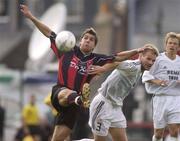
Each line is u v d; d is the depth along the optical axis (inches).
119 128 1411.2
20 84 3673.7
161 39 4365.2
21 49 5098.4
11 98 3715.6
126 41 4394.7
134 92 3004.4
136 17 4672.7
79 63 1331.2
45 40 4318.4
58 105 1332.4
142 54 1360.7
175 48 1438.2
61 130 1352.1
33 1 5221.5
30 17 1363.2
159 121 1457.9
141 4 4739.2
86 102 1288.1
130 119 2817.4
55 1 5231.3
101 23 4768.7
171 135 1456.7
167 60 1444.4
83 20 5182.1
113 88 1384.1
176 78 1446.9
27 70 4308.6
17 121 3432.6
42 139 2773.1
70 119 1350.9
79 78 1330.0
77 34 5128.0
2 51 5187.0
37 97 3769.7
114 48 4448.8
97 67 1325.0
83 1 5211.6
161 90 1449.3
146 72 1424.7
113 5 4771.2
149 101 2950.3
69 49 1310.3
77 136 2299.5
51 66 4264.3
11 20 5388.8
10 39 5285.4
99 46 4682.6
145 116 2869.1
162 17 4569.4
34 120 2775.6
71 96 1298.0
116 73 1375.5
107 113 1397.6
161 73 1444.4
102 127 1402.6
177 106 1444.4
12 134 3324.3
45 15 4188.0
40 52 4298.7
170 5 4753.9
